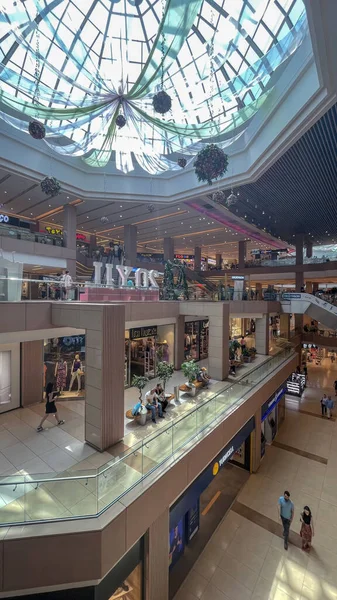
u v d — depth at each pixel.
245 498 10.95
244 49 13.11
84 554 5.13
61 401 11.52
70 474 5.78
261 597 7.25
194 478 7.91
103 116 14.05
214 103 13.30
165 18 8.68
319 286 44.06
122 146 17.30
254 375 13.16
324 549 8.68
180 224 29.06
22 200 22.39
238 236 34.25
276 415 16.39
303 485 11.75
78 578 5.14
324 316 21.19
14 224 26.39
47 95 12.01
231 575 7.84
